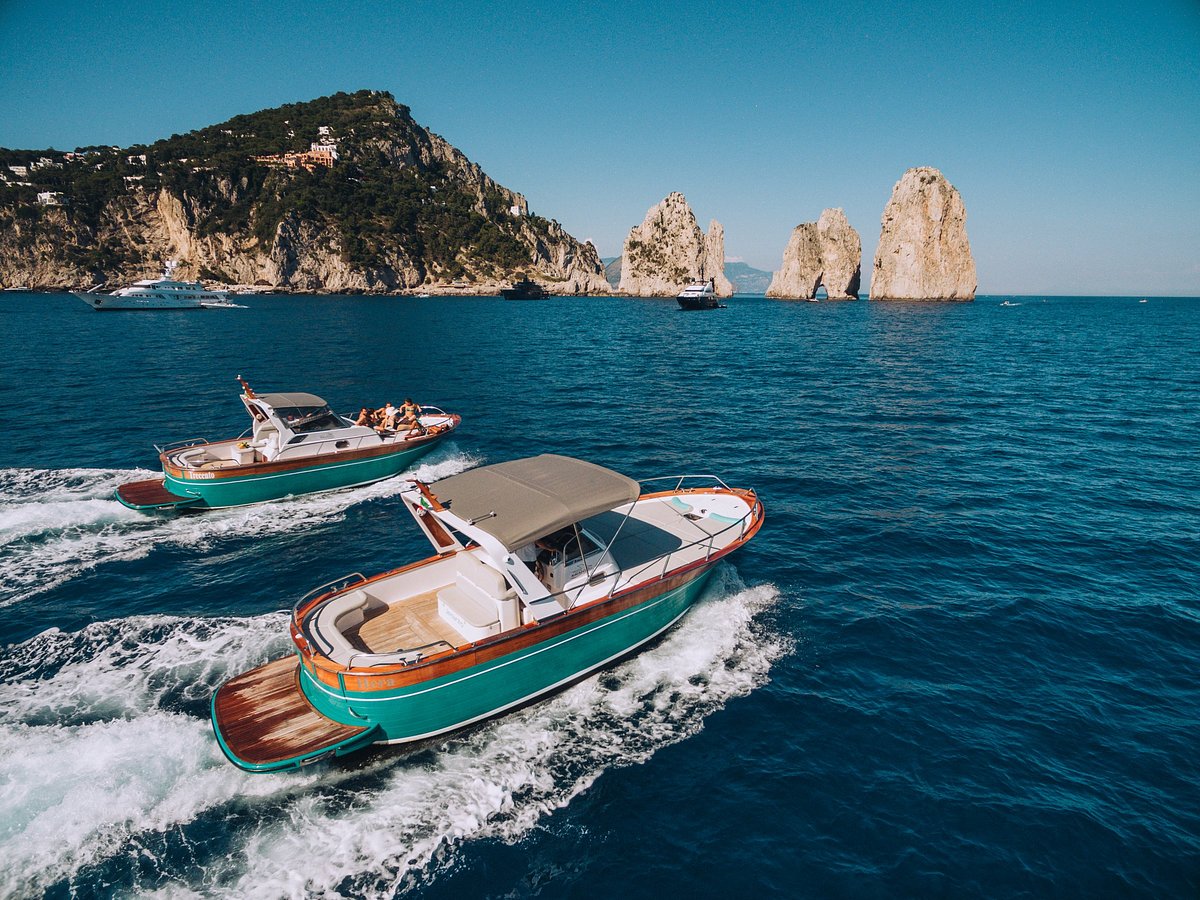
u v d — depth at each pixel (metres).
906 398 36.81
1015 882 7.91
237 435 27.03
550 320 100.31
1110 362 53.00
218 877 7.70
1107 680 11.74
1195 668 12.05
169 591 14.70
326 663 9.45
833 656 12.41
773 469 23.45
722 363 52.44
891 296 164.00
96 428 27.77
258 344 58.84
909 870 8.09
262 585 15.07
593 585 11.76
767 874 8.07
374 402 34.56
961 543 17.28
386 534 18.16
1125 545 17.12
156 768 9.25
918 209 156.50
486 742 10.16
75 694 10.84
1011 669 12.04
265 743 9.08
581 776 9.55
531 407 33.94
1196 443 26.91
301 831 8.42
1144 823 8.73
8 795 8.62
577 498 10.94
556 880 7.94
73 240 165.88
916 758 9.91
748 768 9.73
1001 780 9.48
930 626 13.40
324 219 185.75
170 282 107.00
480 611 10.85
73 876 7.62
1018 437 27.89
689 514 15.27
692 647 12.59
